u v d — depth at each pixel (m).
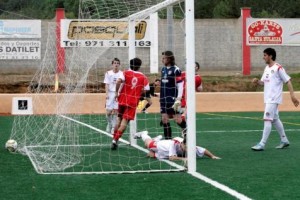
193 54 10.09
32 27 32.88
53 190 8.48
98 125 20.38
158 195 8.05
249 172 10.05
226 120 22.34
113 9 13.81
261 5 55.06
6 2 43.19
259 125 20.12
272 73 13.14
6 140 15.52
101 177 9.59
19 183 9.05
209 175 9.73
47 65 24.48
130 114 13.49
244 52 37.50
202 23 38.84
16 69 35.06
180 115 13.01
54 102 23.94
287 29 36.66
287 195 8.05
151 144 11.91
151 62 28.09
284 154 12.54
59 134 16.03
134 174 9.91
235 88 35.00
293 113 25.75
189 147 10.14
